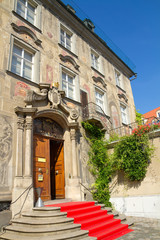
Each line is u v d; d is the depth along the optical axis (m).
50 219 6.12
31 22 10.81
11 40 8.80
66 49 12.18
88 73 13.62
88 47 14.70
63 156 10.09
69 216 6.60
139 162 9.41
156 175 9.05
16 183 6.91
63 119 9.99
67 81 11.79
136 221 8.52
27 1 10.90
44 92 9.25
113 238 6.04
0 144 7.01
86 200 9.50
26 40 9.66
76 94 11.95
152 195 8.99
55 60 11.05
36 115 8.55
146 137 9.45
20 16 9.66
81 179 9.85
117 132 14.52
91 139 11.45
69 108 10.55
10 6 9.38
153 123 9.79
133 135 9.86
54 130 9.98
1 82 7.76
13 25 9.06
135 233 6.55
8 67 8.20
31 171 7.48
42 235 5.31
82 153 10.52
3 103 7.57
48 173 8.91
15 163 7.25
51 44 11.16
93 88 13.61
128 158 9.62
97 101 14.15
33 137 8.67
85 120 11.38
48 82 10.13
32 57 10.10
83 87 12.63
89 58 14.38
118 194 10.27
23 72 9.38
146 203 9.11
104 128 12.10
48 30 11.30
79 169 9.93
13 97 8.02
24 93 8.56
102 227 6.52
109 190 10.70
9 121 7.56
